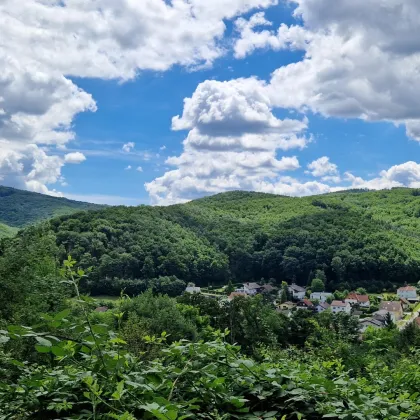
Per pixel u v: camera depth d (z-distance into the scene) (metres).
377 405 2.67
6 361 2.75
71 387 2.40
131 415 1.94
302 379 2.84
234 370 2.78
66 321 2.29
